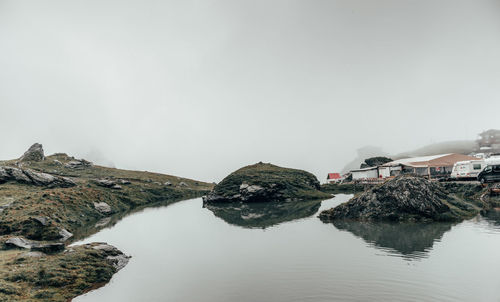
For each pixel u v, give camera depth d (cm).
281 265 3192
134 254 3938
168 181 19012
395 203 5325
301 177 13488
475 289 2302
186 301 2373
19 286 2466
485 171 6028
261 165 15750
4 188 7631
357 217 5612
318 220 6034
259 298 2369
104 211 8112
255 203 11181
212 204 11588
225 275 2980
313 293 2398
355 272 2816
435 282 2464
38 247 3378
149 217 7738
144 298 2455
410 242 3731
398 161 10250
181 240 4778
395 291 2342
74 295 2516
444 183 6975
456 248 3338
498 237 3641
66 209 6700
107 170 16850
